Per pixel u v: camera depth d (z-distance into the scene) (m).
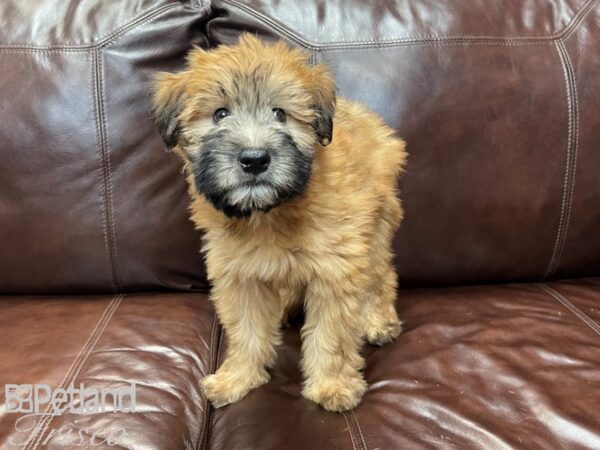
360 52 0.48
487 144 0.48
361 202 0.37
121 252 0.48
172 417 0.34
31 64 0.46
